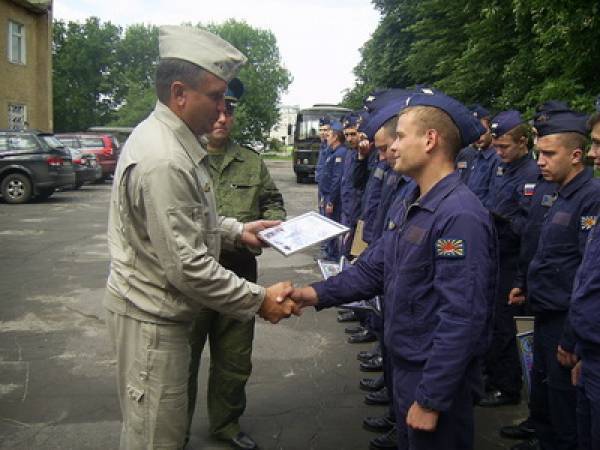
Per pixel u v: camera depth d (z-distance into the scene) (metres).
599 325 2.17
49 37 25.72
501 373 3.88
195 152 2.21
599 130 2.33
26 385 4.11
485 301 2.00
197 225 2.13
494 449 3.35
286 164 42.09
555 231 2.87
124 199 2.14
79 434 3.45
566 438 2.82
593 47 6.39
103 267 7.79
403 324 2.13
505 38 10.26
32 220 11.93
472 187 4.67
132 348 2.21
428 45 14.30
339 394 4.07
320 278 7.42
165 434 2.23
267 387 4.17
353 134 5.68
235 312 2.24
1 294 6.43
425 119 2.12
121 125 48.06
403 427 2.21
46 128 25.92
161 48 2.21
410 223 2.15
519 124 3.96
